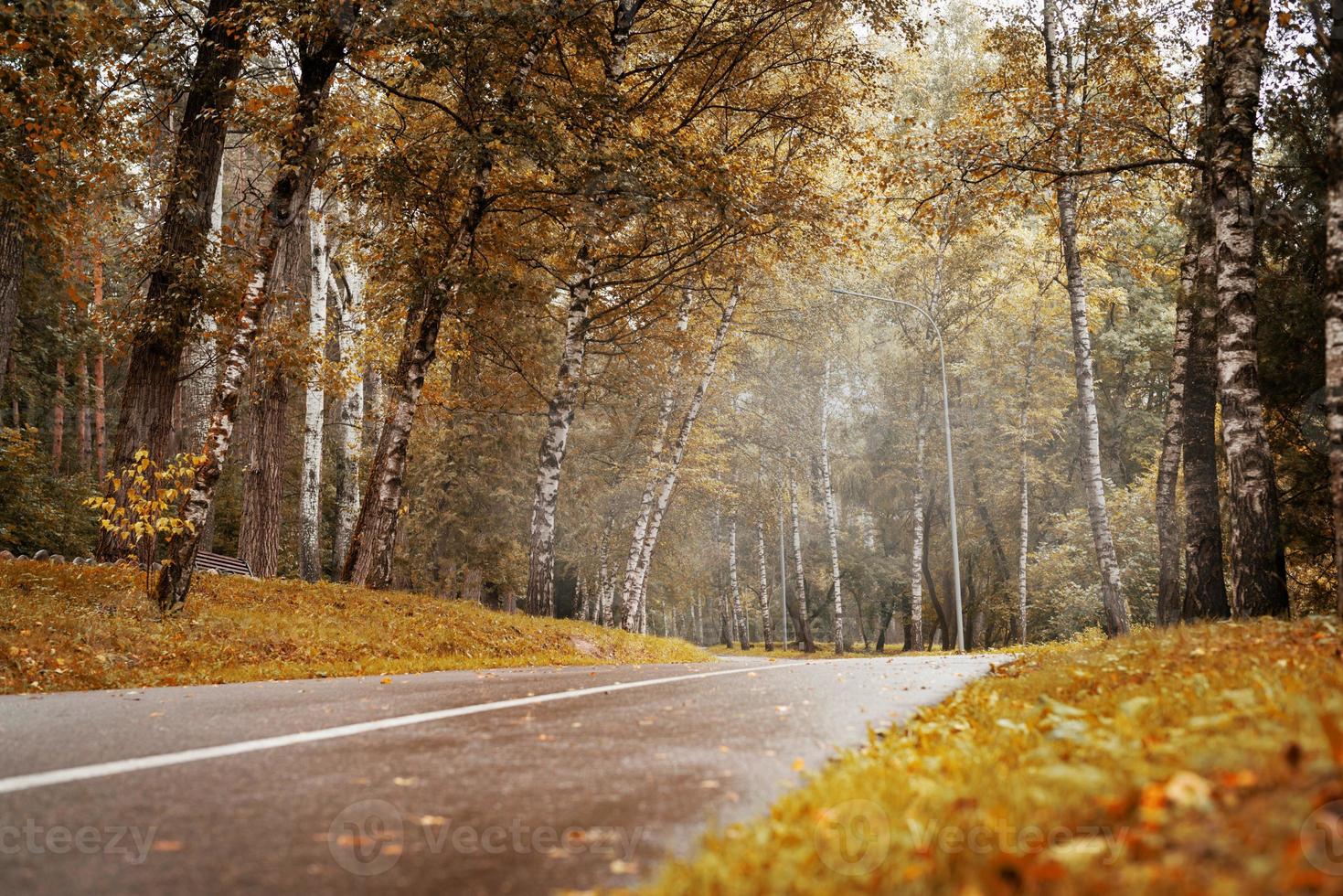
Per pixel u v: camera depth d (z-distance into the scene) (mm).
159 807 4273
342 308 28547
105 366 34594
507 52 16938
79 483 28578
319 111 14898
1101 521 20812
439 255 18406
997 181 17766
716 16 22750
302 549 25109
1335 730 3297
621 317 26250
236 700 8055
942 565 49250
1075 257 21547
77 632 11070
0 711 7262
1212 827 2816
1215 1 15180
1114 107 17500
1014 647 23672
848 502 50344
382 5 14461
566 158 16828
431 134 17781
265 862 3518
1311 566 15531
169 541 13023
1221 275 12844
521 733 6246
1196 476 15266
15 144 13523
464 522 29953
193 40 16422
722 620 74625
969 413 44062
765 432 43938
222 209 24312
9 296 16688
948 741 5289
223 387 13633
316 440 25375
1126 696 6039
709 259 23078
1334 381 8953
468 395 28828
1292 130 13727
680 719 6852
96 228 17750
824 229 23938
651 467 28969
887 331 43719
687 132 20016
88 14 12531
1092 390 21250
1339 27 9695
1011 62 22500
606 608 45562
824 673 10781
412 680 10266
